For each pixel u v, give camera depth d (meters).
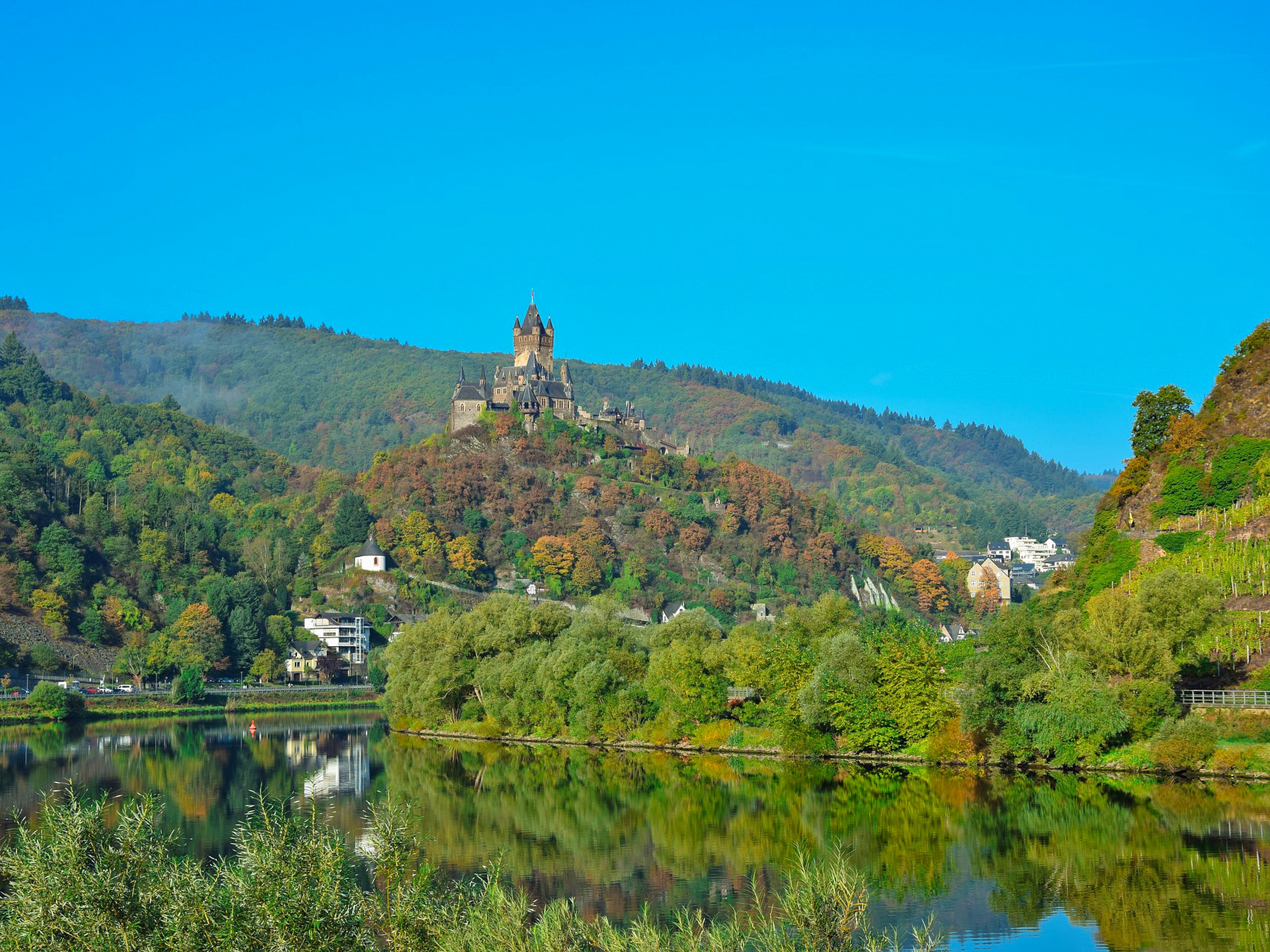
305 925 40.72
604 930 46.03
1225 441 158.12
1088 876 78.06
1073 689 109.94
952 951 65.00
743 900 75.19
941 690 124.75
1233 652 122.31
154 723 191.00
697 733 140.50
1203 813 93.50
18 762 138.50
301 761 138.88
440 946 42.75
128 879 41.09
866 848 87.75
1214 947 64.25
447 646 164.75
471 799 110.88
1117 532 160.12
